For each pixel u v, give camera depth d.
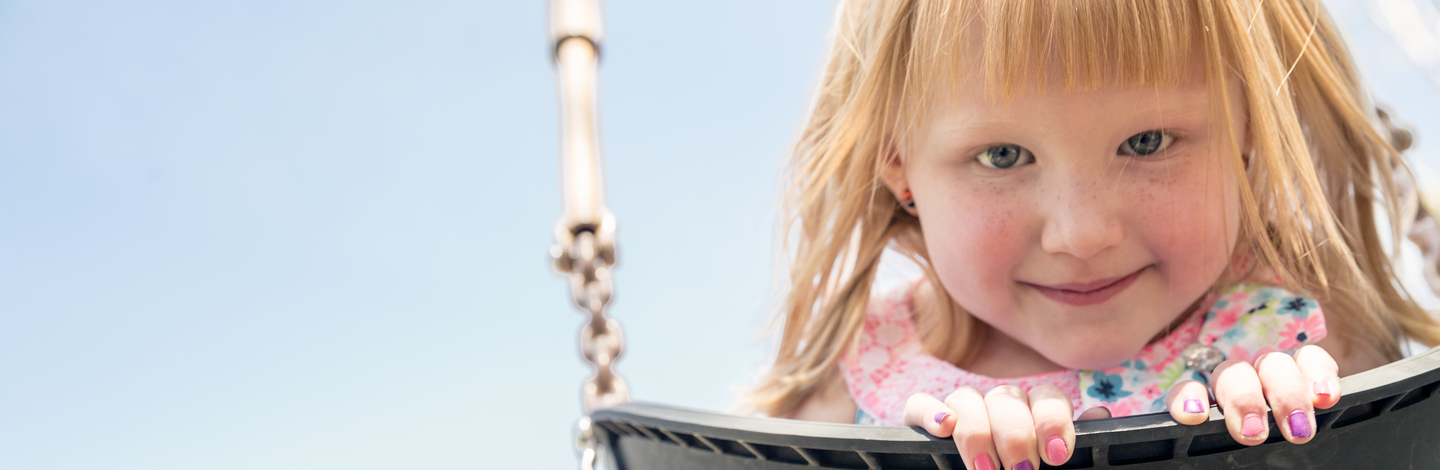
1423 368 0.49
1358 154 0.84
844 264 0.94
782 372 0.99
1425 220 0.94
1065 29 0.62
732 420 0.56
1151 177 0.66
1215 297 0.80
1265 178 0.72
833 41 0.87
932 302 0.95
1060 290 0.71
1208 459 0.50
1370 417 0.51
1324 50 0.80
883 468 0.53
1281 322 0.76
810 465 0.54
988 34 0.65
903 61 0.75
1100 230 0.65
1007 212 0.69
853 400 0.95
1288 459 0.50
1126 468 0.51
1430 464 0.52
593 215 1.10
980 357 0.89
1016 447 0.53
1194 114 0.64
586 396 1.03
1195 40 0.63
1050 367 0.85
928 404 0.57
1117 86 0.62
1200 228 0.67
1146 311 0.70
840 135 0.82
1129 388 0.78
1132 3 0.62
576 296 1.07
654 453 0.63
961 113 0.67
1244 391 0.51
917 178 0.75
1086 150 0.64
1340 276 0.79
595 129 1.17
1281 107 0.70
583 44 1.19
